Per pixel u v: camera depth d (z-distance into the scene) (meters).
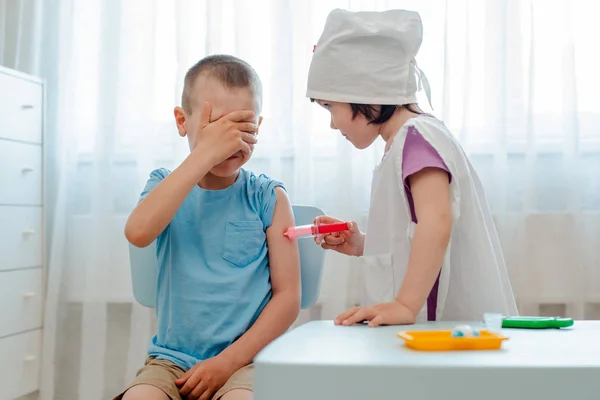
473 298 1.04
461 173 1.04
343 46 1.06
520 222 1.86
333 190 1.93
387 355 0.53
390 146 1.06
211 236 1.16
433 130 1.01
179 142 1.96
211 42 1.94
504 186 1.86
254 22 1.96
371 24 1.06
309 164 1.91
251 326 1.11
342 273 1.88
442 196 0.96
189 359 1.08
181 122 1.24
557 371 0.48
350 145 1.90
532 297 1.86
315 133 1.96
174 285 1.13
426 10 1.89
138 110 2.02
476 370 0.48
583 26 1.86
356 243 1.22
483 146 1.88
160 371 1.04
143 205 1.07
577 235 1.84
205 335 1.10
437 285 1.02
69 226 2.05
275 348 0.57
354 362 0.50
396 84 1.06
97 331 1.99
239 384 0.96
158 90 2.02
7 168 1.81
